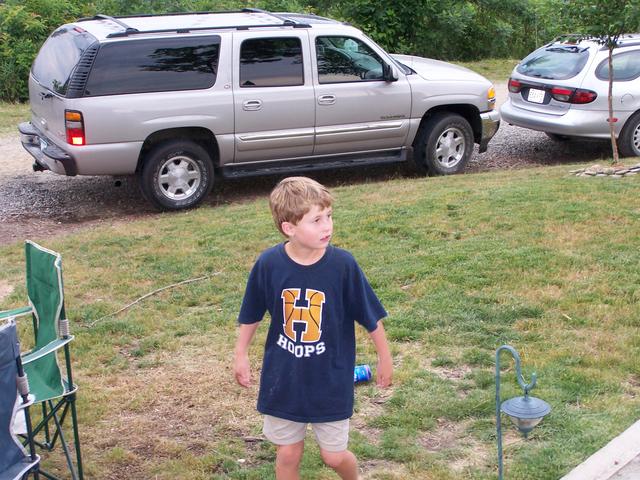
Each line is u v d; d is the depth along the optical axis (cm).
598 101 1134
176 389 504
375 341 343
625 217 779
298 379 334
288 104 988
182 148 944
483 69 2120
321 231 325
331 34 1008
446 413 455
